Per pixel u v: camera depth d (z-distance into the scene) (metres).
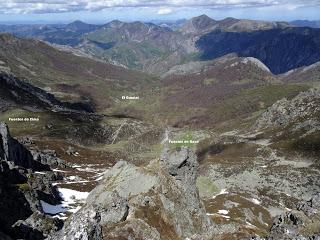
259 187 176.00
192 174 65.44
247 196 135.25
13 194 70.62
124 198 58.12
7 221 57.84
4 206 63.81
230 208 119.81
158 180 62.06
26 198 73.50
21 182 84.44
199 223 59.69
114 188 61.84
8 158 109.38
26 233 55.47
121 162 67.81
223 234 57.31
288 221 57.38
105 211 54.50
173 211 58.50
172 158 65.50
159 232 53.50
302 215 57.50
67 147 196.88
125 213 54.50
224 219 97.31
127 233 49.56
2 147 108.31
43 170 130.50
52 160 154.38
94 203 58.62
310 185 181.12
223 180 173.75
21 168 95.62
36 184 90.62
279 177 187.25
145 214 55.38
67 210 88.12
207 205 122.31
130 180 62.91
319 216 58.47
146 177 62.56
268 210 125.44
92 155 194.25
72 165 163.62
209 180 159.25
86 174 141.62
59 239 33.91
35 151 157.12
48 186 94.62
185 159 65.00
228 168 191.00
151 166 65.62
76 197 102.62
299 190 176.75
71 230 34.22
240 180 179.75
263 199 133.88
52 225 61.88
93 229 34.56
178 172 64.62
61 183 117.19
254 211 120.00
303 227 53.38
